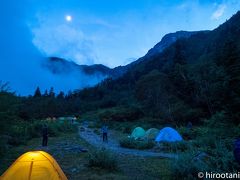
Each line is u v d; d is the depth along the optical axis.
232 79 28.36
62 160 14.41
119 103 100.50
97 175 10.80
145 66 148.25
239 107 24.08
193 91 44.91
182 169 9.55
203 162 9.39
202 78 42.56
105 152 12.79
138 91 59.56
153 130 26.70
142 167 12.72
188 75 47.47
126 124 50.50
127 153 17.58
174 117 42.78
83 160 14.10
